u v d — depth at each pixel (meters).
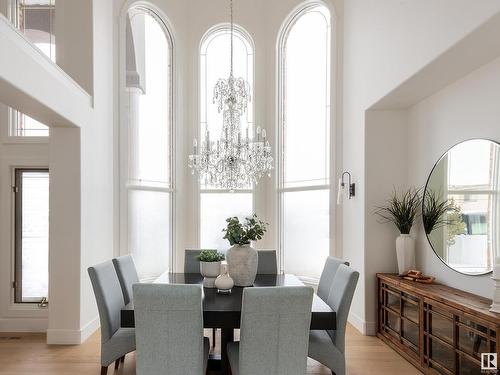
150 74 5.05
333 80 4.79
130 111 4.83
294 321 2.21
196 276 3.65
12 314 4.20
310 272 4.96
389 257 4.08
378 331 3.99
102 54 4.32
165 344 2.26
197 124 5.27
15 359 3.41
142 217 4.87
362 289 4.15
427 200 3.65
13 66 2.55
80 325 3.79
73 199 3.79
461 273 3.16
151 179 5.00
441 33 2.69
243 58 5.36
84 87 4.04
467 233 3.09
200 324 2.25
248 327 2.19
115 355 2.80
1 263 4.21
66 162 3.79
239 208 5.30
